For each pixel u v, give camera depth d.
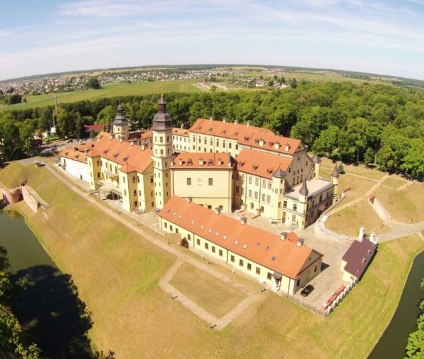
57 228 106.69
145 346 63.09
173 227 89.69
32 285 84.06
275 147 111.81
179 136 162.75
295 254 69.19
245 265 74.44
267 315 62.16
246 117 173.62
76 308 77.19
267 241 73.56
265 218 101.31
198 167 100.00
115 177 113.50
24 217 122.38
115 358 64.19
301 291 68.38
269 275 70.31
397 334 66.19
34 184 137.00
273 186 96.00
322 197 100.50
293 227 95.69
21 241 105.62
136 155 109.19
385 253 86.94
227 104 198.50
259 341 58.03
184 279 72.88
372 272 78.25
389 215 106.75
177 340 60.78
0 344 48.94
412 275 84.69
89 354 65.88
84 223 102.06
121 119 141.50
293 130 157.38
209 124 149.75
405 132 147.62
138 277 78.38
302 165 106.19
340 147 140.75
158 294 69.81
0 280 61.50
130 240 89.19
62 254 96.00
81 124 198.12
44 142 192.12
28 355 50.06
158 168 100.25
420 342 54.44
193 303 65.94
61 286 84.25
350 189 117.75
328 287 70.88
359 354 60.66
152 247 85.19
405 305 74.12
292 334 59.94
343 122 160.38
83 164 129.75
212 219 83.25
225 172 100.62
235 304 64.88
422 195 117.69
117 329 68.50
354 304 68.12
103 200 113.50
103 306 75.56
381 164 132.75
